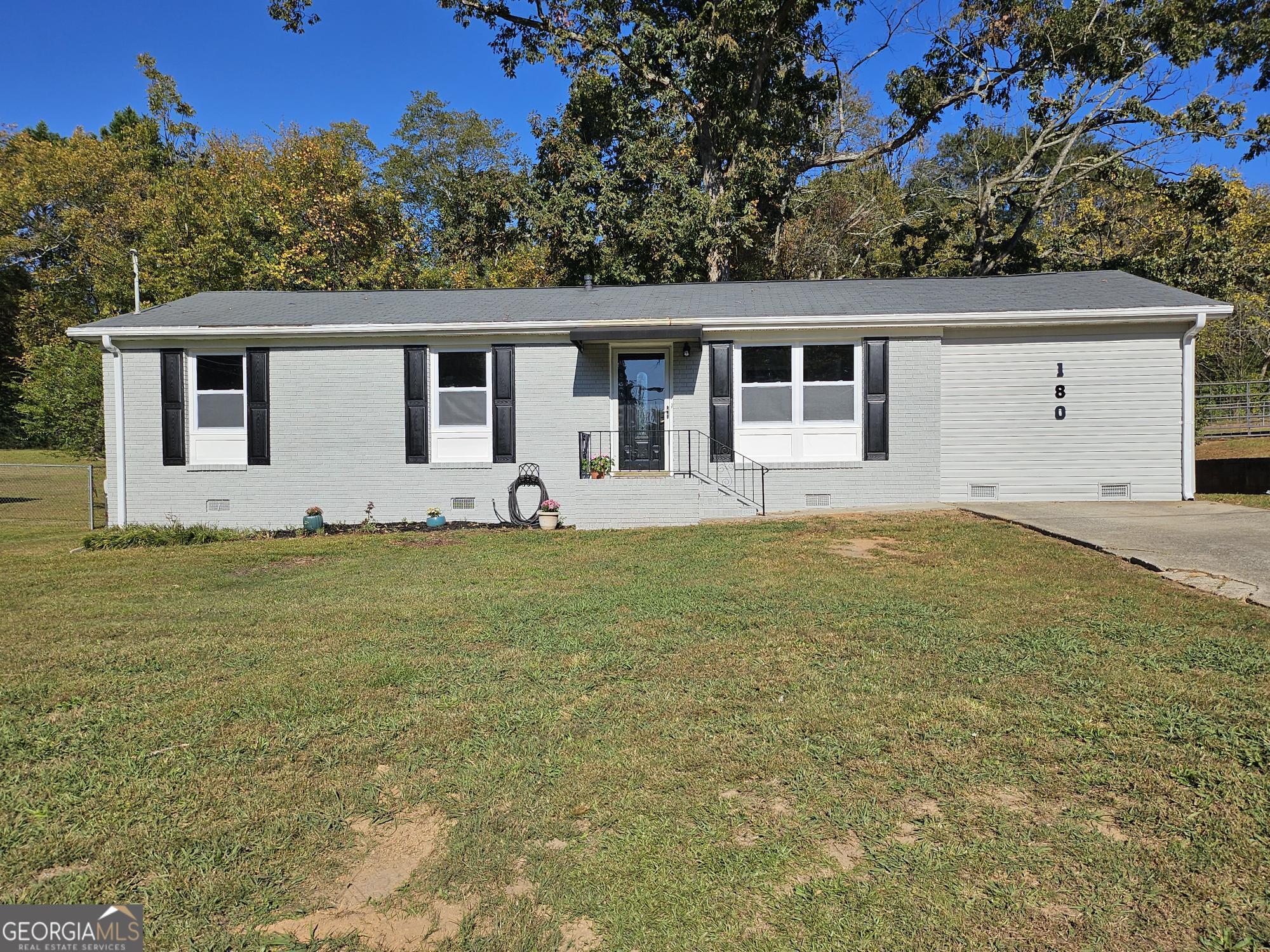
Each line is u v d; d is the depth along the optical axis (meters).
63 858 3.01
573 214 22.86
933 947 2.47
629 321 12.16
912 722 3.99
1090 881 2.72
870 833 3.06
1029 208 24.91
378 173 39.91
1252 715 3.86
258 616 6.63
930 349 12.23
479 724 4.16
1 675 5.07
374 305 13.91
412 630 6.02
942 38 23.33
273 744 3.96
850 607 6.21
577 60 23.48
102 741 4.02
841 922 2.59
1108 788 3.29
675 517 11.99
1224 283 22.25
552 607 6.61
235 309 13.73
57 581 8.48
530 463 12.69
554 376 12.68
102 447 23.50
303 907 2.76
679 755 3.74
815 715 4.12
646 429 12.91
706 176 23.89
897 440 12.32
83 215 32.75
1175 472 11.98
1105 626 5.39
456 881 2.89
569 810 3.32
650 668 4.96
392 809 3.37
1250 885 2.66
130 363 12.84
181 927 2.64
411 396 12.71
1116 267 23.75
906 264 27.22
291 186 27.72
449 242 26.28
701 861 2.95
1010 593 6.45
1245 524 8.97
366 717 4.29
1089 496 12.15
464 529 12.26
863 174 31.22
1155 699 4.12
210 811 3.34
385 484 12.80
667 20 23.09
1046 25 21.69
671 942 2.56
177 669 5.17
